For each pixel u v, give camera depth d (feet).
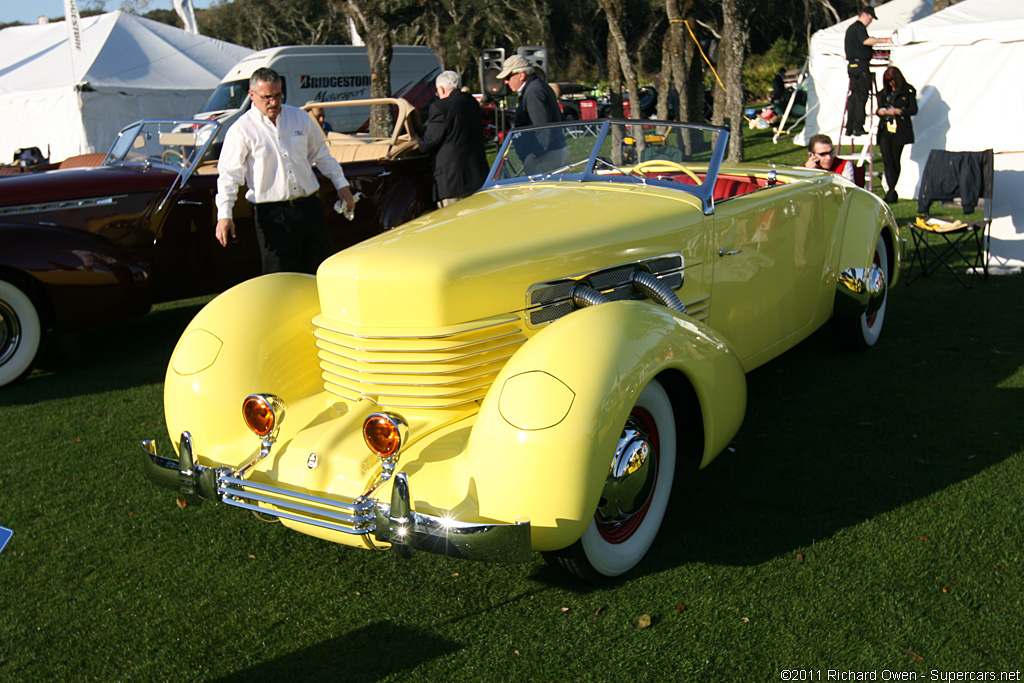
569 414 8.00
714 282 12.41
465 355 9.53
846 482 11.50
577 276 10.48
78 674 8.43
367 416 8.98
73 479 13.15
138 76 66.54
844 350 17.19
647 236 11.23
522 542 7.81
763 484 11.63
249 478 9.36
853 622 8.44
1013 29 37.99
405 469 8.70
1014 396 14.20
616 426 8.24
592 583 9.30
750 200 13.25
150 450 9.75
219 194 17.03
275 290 11.19
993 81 39.04
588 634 8.56
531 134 14.10
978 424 13.14
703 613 8.76
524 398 8.11
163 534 11.26
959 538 9.84
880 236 17.17
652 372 8.72
